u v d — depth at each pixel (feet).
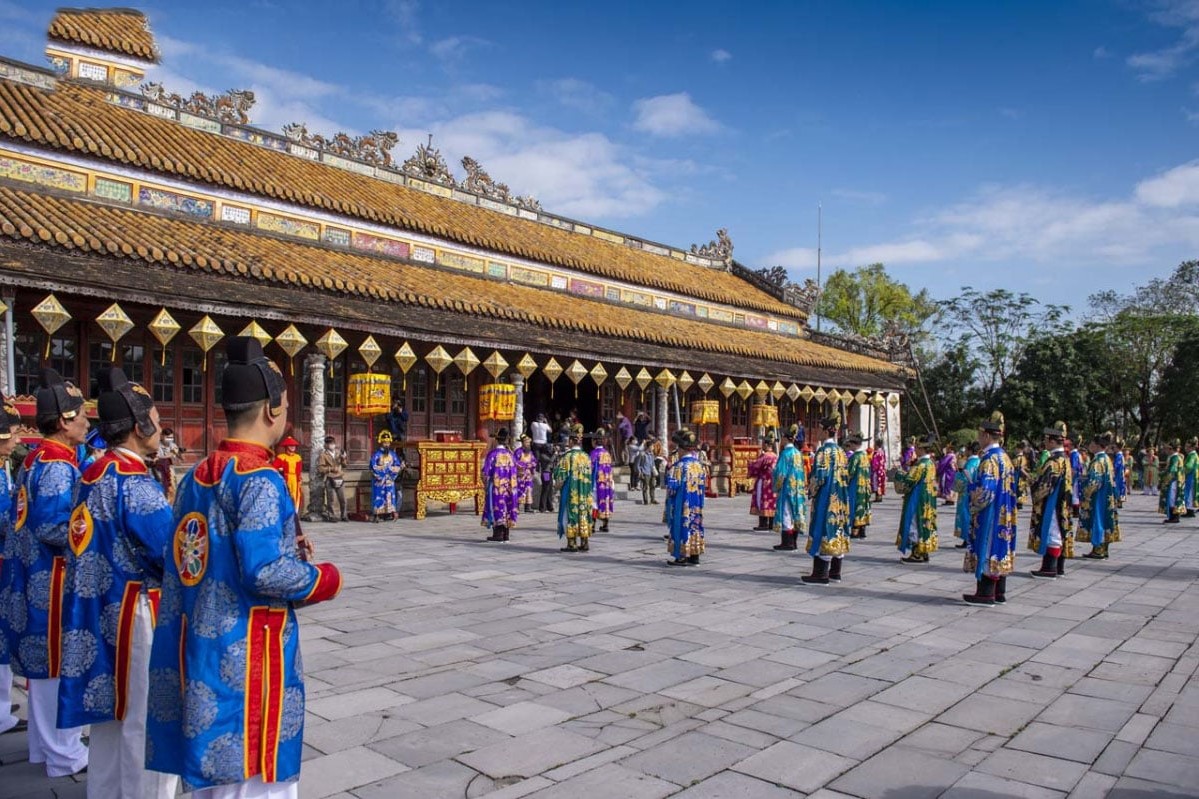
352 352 64.95
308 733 18.08
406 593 33.42
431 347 68.49
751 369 90.68
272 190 65.57
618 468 86.22
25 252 44.19
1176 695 21.65
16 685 22.30
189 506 11.07
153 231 54.70
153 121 66.54
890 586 37.17
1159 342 154.10
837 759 17.11
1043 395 155.43
